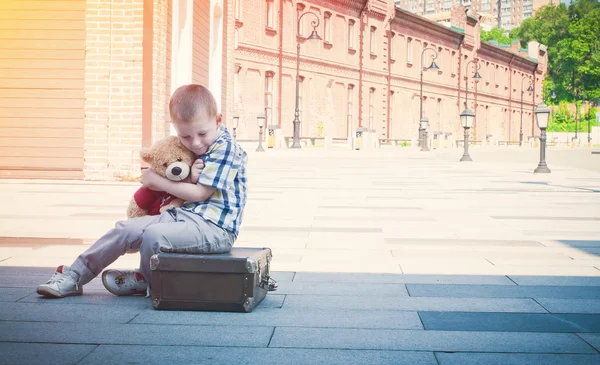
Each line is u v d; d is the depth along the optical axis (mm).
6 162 12117
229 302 3877
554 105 105750
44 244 6148
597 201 10789
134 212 4215
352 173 17578
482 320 3771
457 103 64500
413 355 3148
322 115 46000
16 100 12031
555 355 3160
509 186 13836
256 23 39719
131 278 4250
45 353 3125
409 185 13773
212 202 4020
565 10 112438
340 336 3447
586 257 5824
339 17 47562
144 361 3023
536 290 4547
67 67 11969
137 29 11859
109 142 12000
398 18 54094
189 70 14031
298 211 9000
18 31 11945
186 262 3879
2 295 4258
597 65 102000
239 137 38344
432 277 4965
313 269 5242
